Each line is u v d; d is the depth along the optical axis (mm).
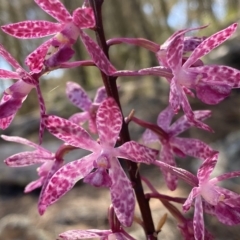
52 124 121
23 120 634
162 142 145
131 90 598
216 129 451
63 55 119
